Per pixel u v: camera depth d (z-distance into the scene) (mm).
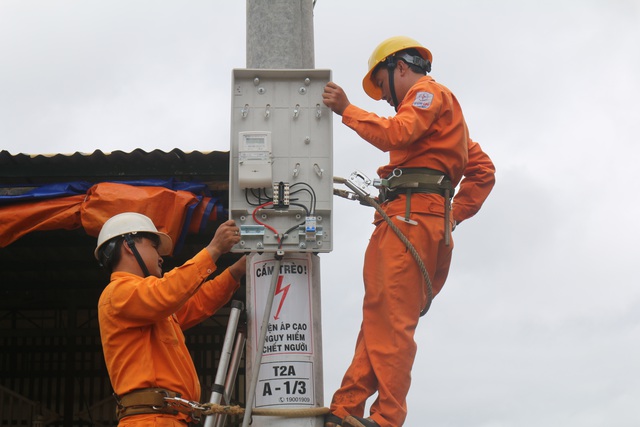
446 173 6316
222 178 8469
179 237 8047
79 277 12234
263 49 6645
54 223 8109
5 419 12469
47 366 12875
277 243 5781
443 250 6324
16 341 12953
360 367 6020
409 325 6027
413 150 6266
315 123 5973
